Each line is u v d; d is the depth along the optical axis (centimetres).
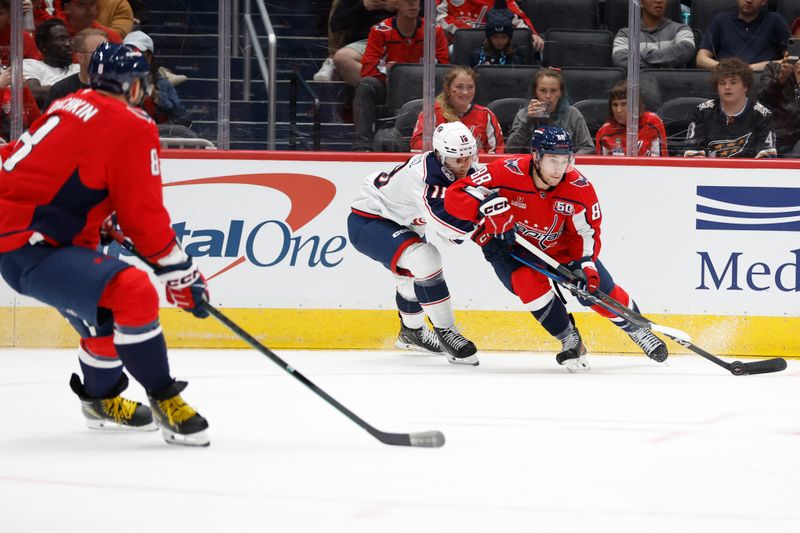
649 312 1438
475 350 1288
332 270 1451
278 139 1467
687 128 1447
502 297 1446
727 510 599
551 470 705
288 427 865
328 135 1466
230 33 1452
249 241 1451
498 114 1459
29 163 759
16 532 544
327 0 1449
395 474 688
